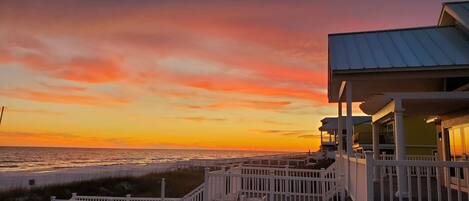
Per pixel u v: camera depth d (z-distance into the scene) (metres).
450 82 12.06
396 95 8.75
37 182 31.05
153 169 41.75
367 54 11.09
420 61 10.09
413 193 9.65
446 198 8.73
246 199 11.94
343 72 10.23
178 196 27.42
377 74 10.27
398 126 8.62
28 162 86.00
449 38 11.73
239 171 15.59
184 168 41.44
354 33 13.33
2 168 64.38
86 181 31.77
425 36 12.22
